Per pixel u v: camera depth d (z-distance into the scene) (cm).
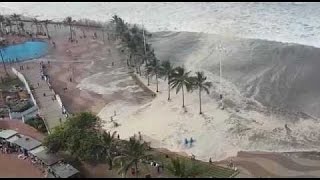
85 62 17988
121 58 17962
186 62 16612
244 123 12875
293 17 19425
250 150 11800
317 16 19225
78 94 15450
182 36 18762
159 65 15325
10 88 16025
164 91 15088
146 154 11250
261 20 19500
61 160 10994
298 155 11462
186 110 13738
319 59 15212
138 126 13225
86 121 11856
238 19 19938
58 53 19150
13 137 12300
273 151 11694
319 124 12656
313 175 10581
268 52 16150
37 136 12638
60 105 14400
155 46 18150
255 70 15362
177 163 9812
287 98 13862
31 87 15788
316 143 11894
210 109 13688
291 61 15362
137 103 14562
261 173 10800
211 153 11769
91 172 10638
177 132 12731
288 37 17450
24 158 11644
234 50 16750
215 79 15250
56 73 17175
